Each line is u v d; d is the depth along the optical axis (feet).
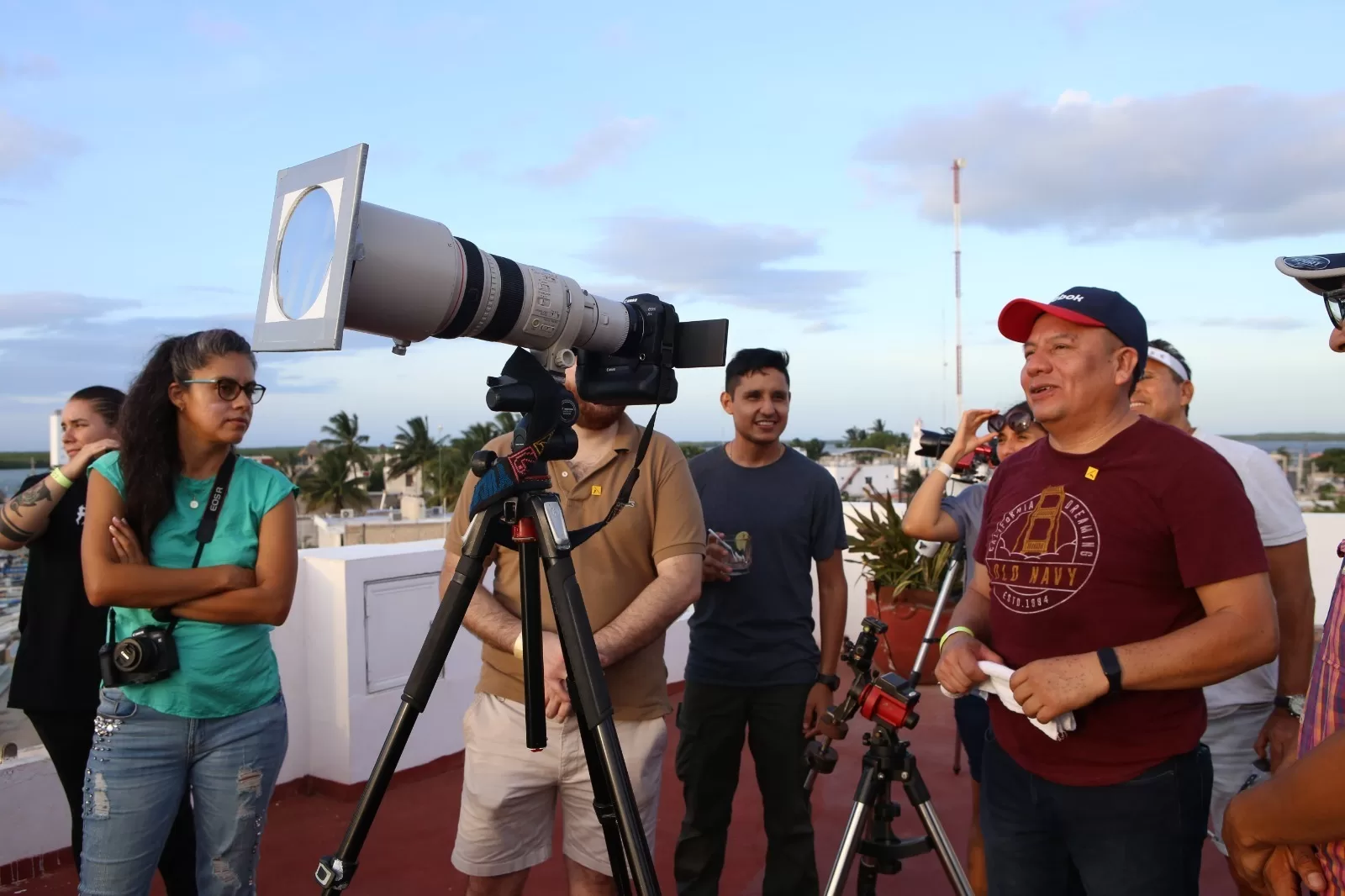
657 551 7.42
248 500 7.43
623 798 4.85
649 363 5.97
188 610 7.05
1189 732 5.67
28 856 10.28
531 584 5.53
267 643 7.63
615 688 7.21
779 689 9.14
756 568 9.17
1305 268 4.59
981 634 6.86
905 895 10.36
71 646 8.43
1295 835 3.94
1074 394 5.85
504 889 7.41
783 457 9.66
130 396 7.24
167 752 6.98
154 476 7.13
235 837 7.26
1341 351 4.66
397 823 11.98
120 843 6.88
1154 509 5.59
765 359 9.45
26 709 8.48
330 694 12.69
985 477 9.86
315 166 4.49
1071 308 5.83
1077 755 5.78
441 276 4.76
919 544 9.14
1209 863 10.80
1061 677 5.43
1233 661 5.25
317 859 10.88
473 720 7.39
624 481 7.38
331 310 4.17
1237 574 5.35
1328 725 4.20
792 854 9.11
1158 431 5.76
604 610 7.32
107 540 7.07
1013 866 6.26
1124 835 5.67
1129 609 5.66
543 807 7.39
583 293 5.57
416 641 13.48
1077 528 5.81
